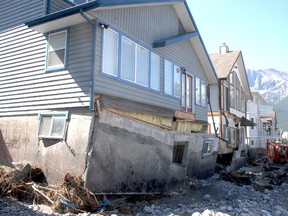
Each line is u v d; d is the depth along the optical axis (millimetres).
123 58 11953
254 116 41688
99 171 9875
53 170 10531
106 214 8812
